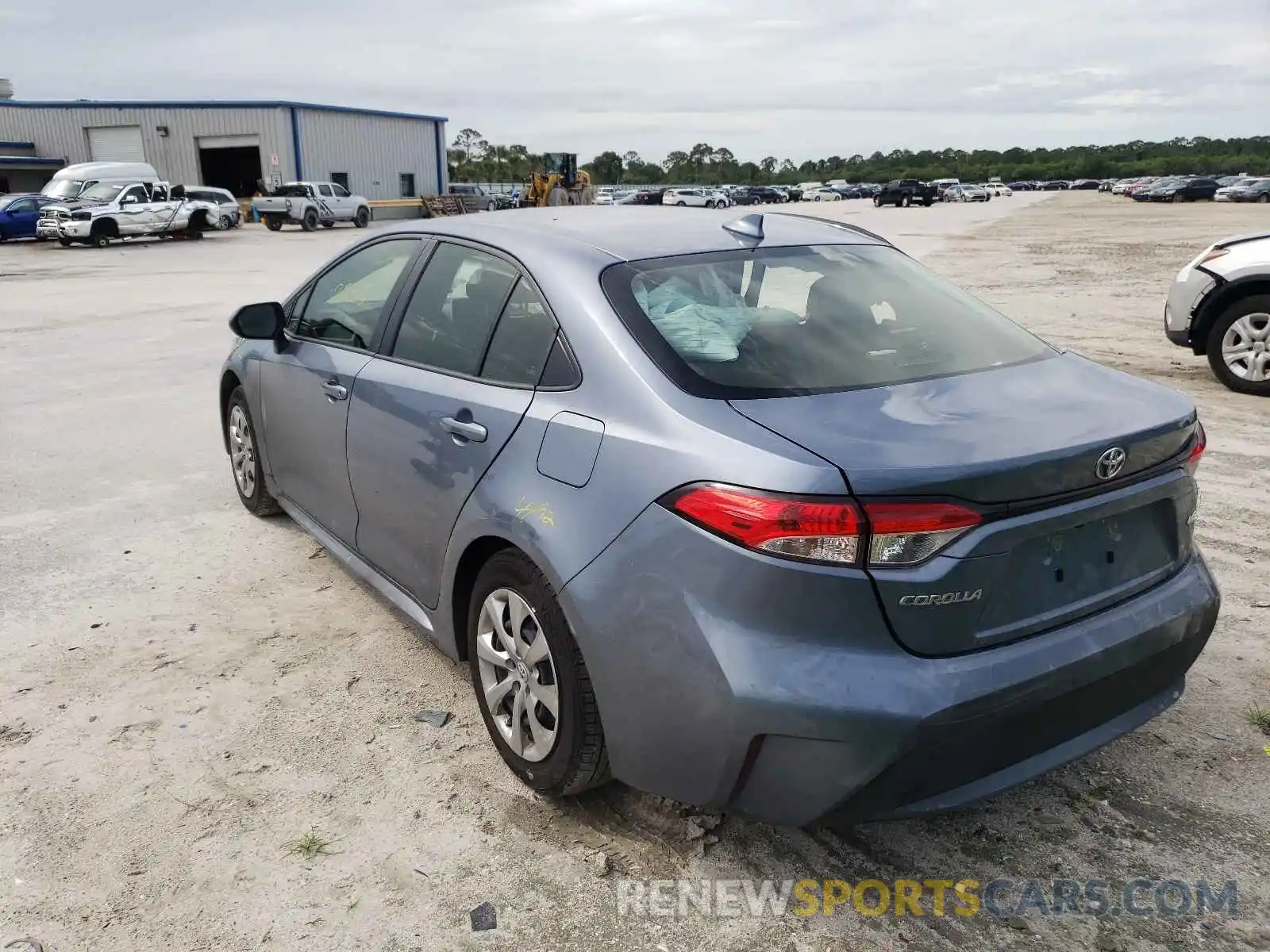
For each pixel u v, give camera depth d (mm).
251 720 3318
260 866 2627
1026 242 25375
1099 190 117375
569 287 2852
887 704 2129
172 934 2389
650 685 2369
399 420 3324
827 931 2414
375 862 2646
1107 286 14742
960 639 2217
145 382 8844
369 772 3039
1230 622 3949
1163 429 2465
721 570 2215
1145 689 2600
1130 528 2510
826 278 3123
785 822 2299
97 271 20531
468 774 3037
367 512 3668
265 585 4371
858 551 2119
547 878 2590
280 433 4418
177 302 14852
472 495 2920
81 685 3527
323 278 4254
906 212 51938
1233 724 3264
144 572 4512
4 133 51375
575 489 2553
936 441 2258
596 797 2926
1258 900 2508
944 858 2674
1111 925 2432
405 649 3811
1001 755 2311
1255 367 7562
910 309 3088
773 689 2158
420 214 51031
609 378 2607
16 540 4898
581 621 2494
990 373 2754
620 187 72500
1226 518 5043
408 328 3514
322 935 2395
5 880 2562
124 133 50438
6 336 11531
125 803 2875
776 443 2246
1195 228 30875
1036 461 2213
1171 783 2973
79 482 5859
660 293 2803
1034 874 2607
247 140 48906
